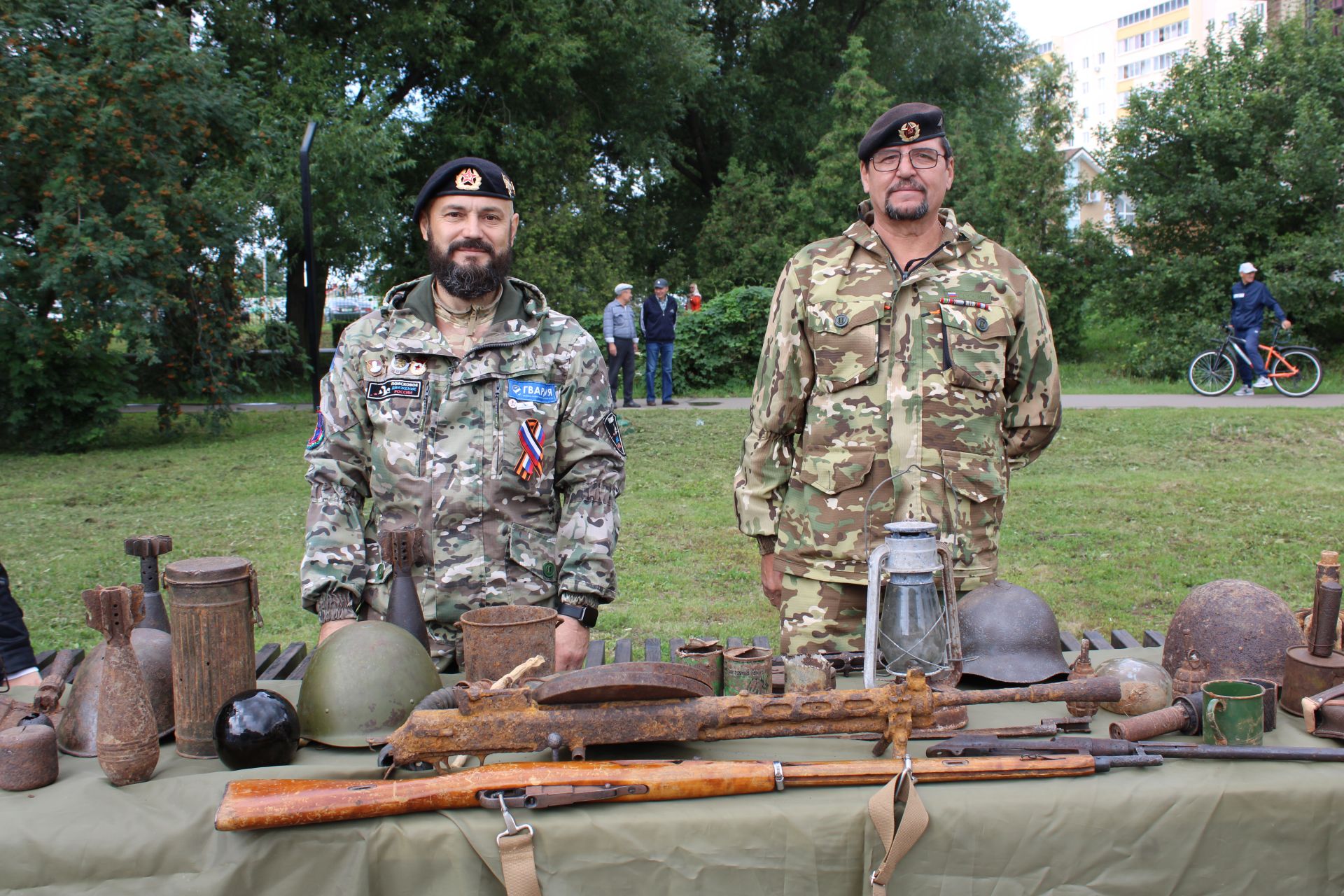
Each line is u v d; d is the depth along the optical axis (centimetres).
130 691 169
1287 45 1585
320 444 238
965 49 2591
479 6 1767
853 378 266
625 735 171
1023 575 609
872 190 269
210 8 1511
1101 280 1744
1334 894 170
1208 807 166
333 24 1712
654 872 158
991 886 165
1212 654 208
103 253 1033
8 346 1103
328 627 221
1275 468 899
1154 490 812
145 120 1103
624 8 1870
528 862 155
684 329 1575
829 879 161
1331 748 178
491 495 237
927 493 261
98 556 669
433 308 245
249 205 1238
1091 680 181
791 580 275
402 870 158
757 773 165
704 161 2638
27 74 1033
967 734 187
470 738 167
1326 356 1574
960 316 265
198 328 1215
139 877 156
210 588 183
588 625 234
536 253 1923
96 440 1179
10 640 229
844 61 2353
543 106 1992
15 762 166
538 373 242
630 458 986
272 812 153
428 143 1877
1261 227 1555
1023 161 1798
